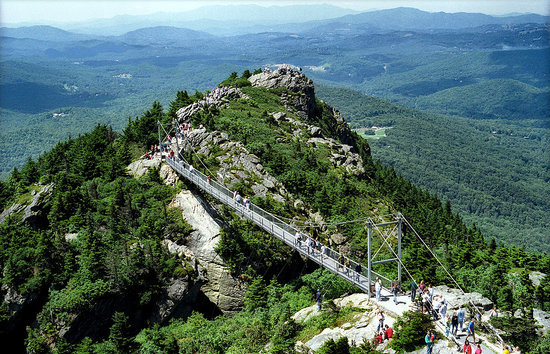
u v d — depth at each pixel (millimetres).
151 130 100688
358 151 166500
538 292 62094
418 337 40531
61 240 68062
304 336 47219
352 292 52531
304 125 127938
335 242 82625
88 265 65625
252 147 97562
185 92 124438
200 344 57094
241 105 124375
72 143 107750
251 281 70562
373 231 85875
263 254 73000
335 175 105438
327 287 57281
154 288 66188
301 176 91750
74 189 80688
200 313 69438
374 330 43375
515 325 45062
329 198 90938
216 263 71125
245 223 76250
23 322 64625
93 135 103812
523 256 83312
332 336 44500
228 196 72938
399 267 49562
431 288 45281
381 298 47844
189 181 79688
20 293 63656
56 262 66812
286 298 62781
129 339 59156
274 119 119375
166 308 66625
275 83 145750
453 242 105312
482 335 42281
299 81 146250
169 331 64312
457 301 46719
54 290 64875
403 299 47469
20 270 65188
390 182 140875
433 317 43281
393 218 95000
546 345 43875
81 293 62312
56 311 62062
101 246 68062
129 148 95812
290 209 84625
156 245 68750
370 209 97562
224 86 141250
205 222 74562
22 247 69438
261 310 62469
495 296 61250
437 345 39875
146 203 77188
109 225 72000
